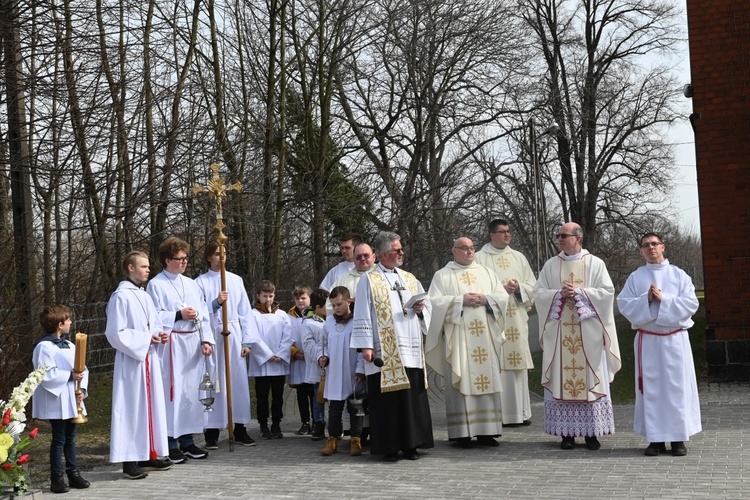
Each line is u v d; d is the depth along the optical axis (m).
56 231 15.66
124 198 17.38
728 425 10.23
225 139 20.45
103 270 16.83
